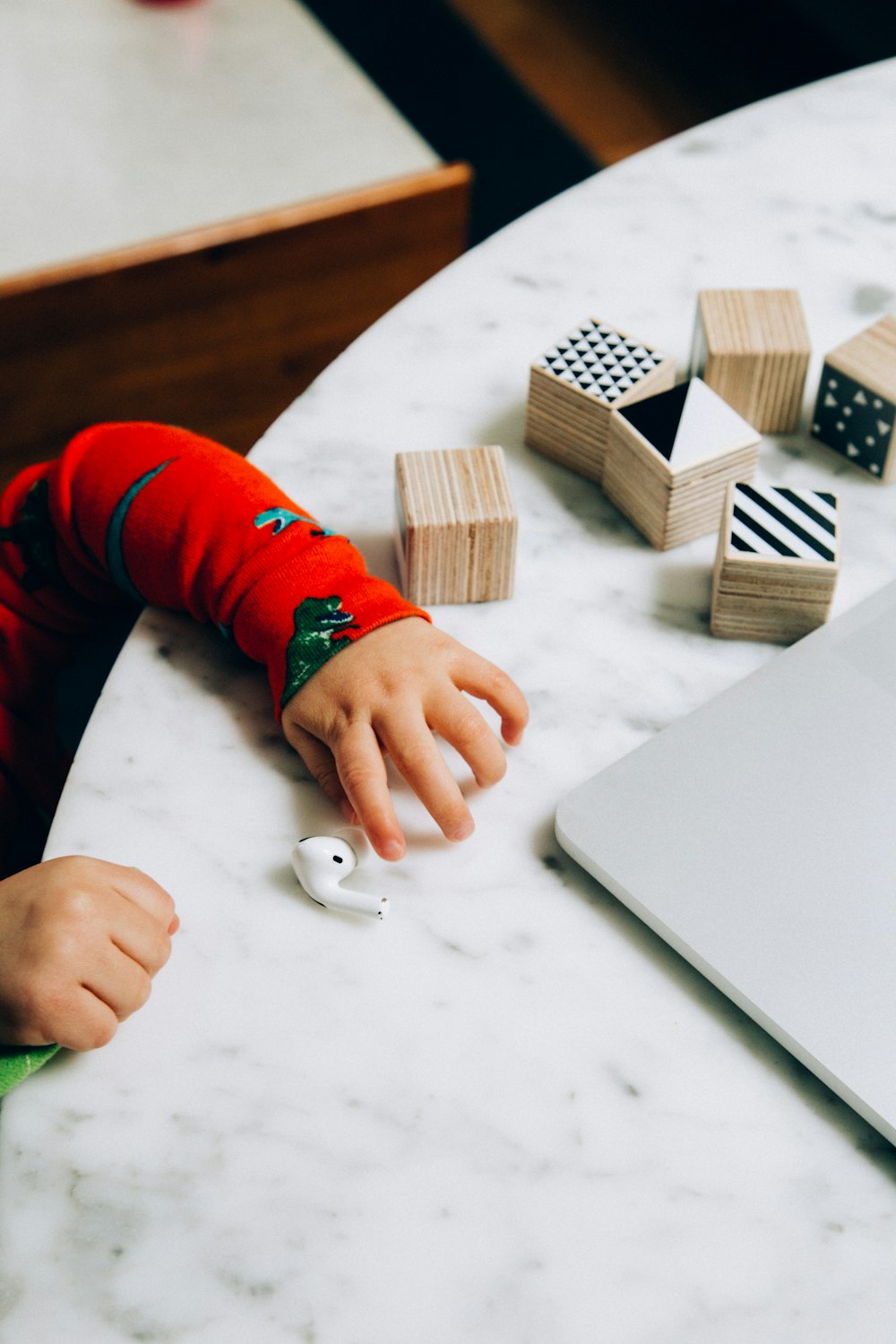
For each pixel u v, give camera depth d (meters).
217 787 0.69
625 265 0.97
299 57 1.72
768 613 0.75
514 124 2.46
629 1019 0.60
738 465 0.78
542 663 0.75
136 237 1.49
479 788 0.69
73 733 1.07
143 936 0.61
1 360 1.51
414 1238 0.53
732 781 0.67
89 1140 0.56
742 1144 0.56
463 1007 0.60
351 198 1.54
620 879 0.63
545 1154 0.56
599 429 0.81
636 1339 0.51
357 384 0.89
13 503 0.91
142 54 1.71
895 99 1.11
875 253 0.98
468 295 0.95
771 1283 0.52
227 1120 0.56
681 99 2.49
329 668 0.70
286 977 0.61
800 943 0.60
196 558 0.77
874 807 0.65
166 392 1.62
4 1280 0.52
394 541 0.81
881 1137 0.57
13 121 1.60
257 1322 0.51
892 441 0.82
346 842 0.65
